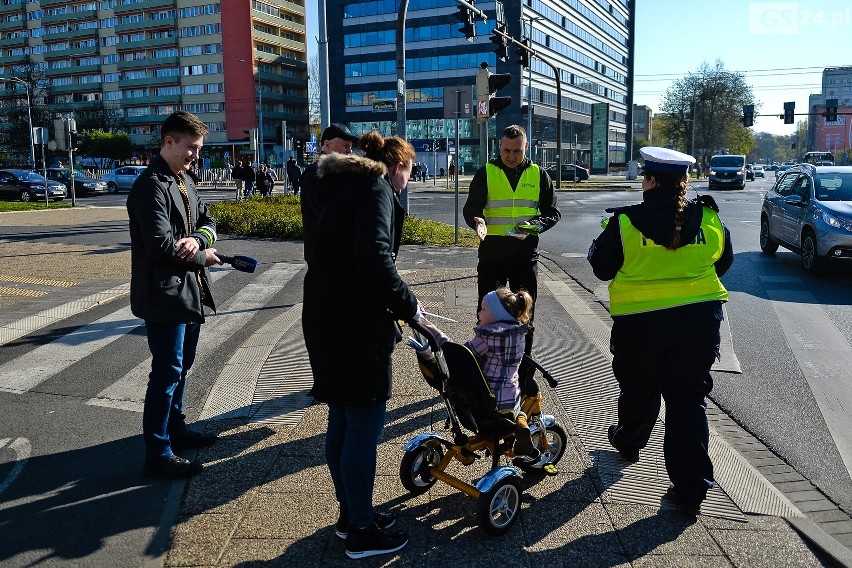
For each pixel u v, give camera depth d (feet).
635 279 12.07
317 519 11.38
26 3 362.33
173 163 13.10
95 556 10.37
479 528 11.18
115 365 20.44
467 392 11.21
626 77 384.88
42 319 26.02
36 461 13.78
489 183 17.29
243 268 13.48
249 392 17.75
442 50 246.68
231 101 318.04
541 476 13.07
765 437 15.87
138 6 329.72
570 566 10.19
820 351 22.82
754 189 143.02
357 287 9.80
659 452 14.28
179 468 12.90
